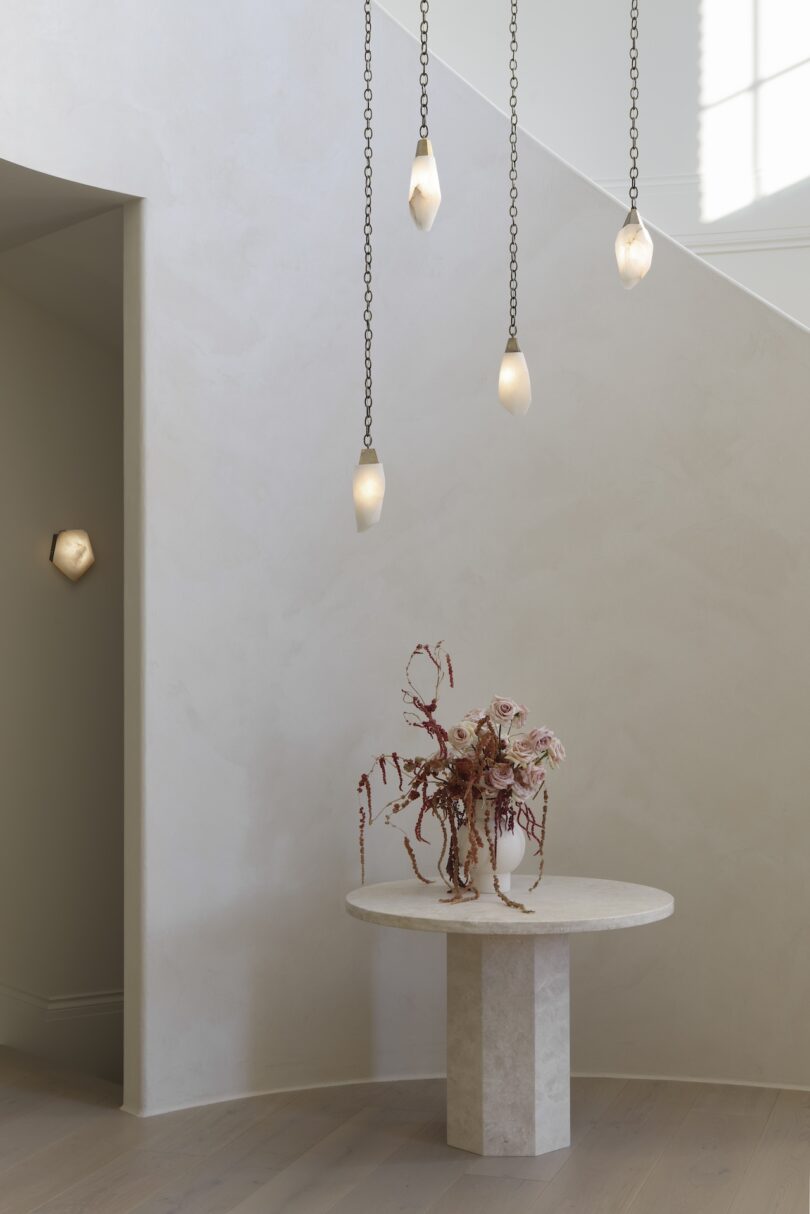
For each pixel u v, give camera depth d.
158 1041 4.10
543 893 3.82
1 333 5.08
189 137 4.27
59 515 5.20
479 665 4.48
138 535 4.16
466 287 4.54
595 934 4.42
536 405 4.50
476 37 5.89
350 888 4.40
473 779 3.74
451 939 3.75
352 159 4.51
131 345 4.21
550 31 5.83
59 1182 3.46
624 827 4.40
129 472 4.20
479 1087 3.64
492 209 4.54
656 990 4.37
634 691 4.41
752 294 4.34
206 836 4.21
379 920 3.48
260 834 4.30
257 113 4.39
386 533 4.48
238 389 4.32
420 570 4.49
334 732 4.41
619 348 4.46
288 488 4.39
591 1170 3.50
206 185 4.29
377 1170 3.52
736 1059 4.30
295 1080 4.31
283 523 4.38
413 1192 3.35
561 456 4.48
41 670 5.14
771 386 4.33
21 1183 3.45
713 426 4.38
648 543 4.41
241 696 4.29
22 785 5.08
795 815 4.27
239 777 4.27
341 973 4.38
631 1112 3.99
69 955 5.17
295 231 4.43
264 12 4.41
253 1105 4.13
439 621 4.49
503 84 5.87
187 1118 4.01
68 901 5.18
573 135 5.81
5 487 5.07
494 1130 3.63
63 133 4.03
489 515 4.50
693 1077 4.33
